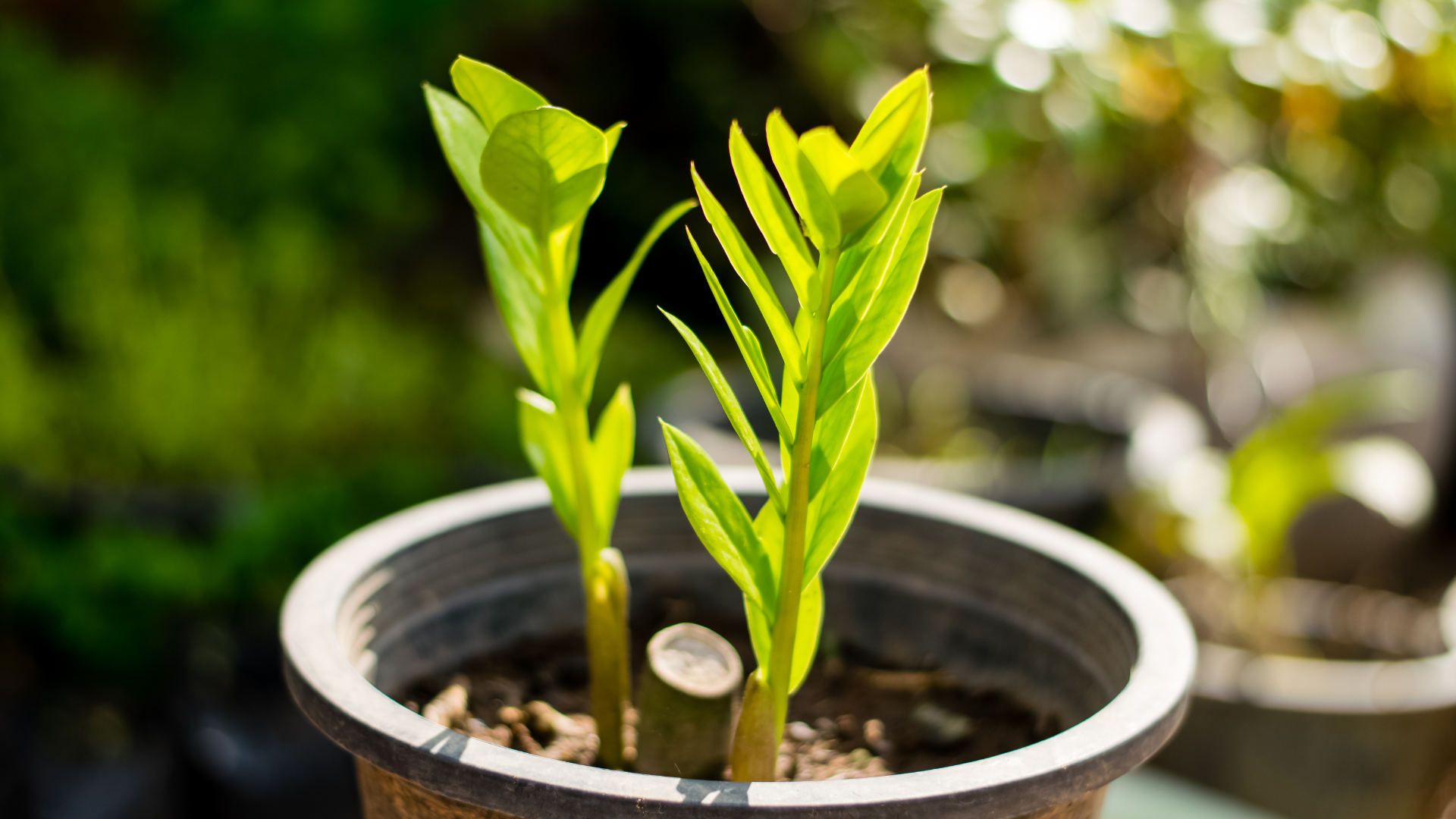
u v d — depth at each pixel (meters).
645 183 2.48
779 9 1.74
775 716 0.61
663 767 0.65
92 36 2.44
